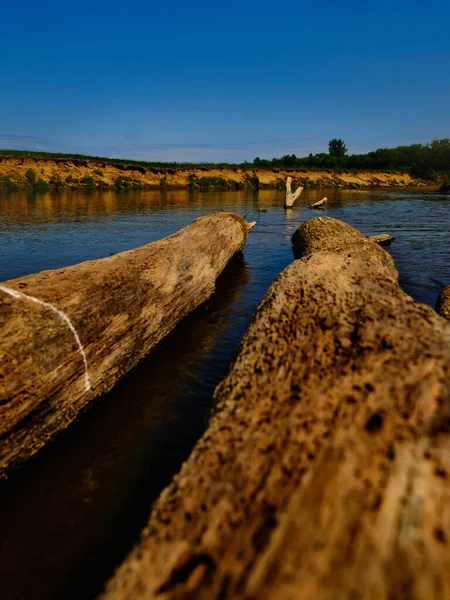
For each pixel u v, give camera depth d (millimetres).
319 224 7547
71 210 17594
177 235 5887
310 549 1307
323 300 2920
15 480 2486
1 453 2389
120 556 1964
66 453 2721
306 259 3912
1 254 8422
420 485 1423
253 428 1942
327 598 1175
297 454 1680
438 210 17359
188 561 1432
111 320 3363
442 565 1201
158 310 4109
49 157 35688
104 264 3947
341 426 1744
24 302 2791
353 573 1221
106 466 2594
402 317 2480
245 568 1324
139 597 1372
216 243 6340
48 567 1915
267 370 2383
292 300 3064
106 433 2924
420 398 1784
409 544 1262
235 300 5828
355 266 3738
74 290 3197
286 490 1537
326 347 2389
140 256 4379
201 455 1918
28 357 2580
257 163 52031
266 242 10234
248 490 1608
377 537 1298
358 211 17266
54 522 2174
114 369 3402
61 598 1773
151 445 2789
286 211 17484
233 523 1502
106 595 1449
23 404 2514
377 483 1462
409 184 49094
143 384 3574
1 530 2123
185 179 40250
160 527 1624
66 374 2846
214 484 1702
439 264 7547
